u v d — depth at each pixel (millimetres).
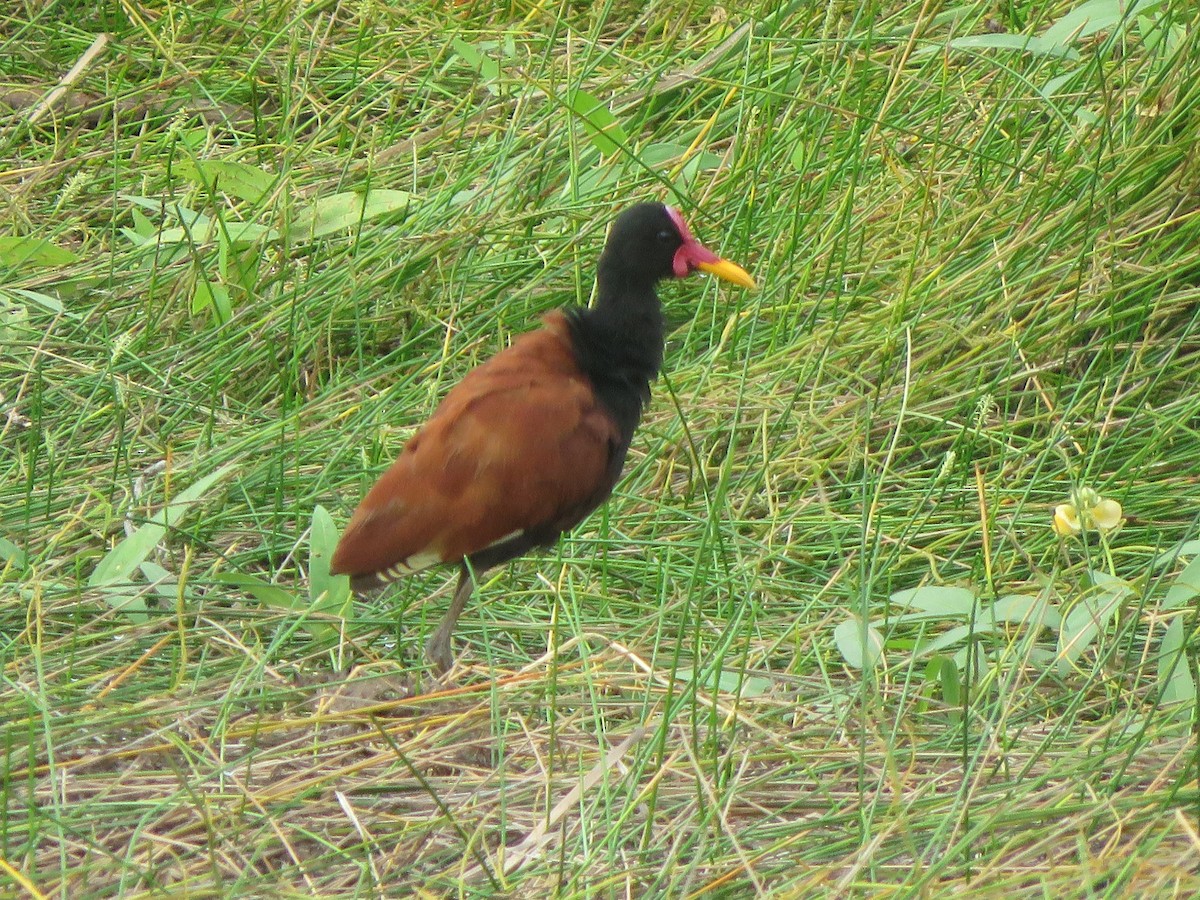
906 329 11789
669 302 12898
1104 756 7922
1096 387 11742
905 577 10352
